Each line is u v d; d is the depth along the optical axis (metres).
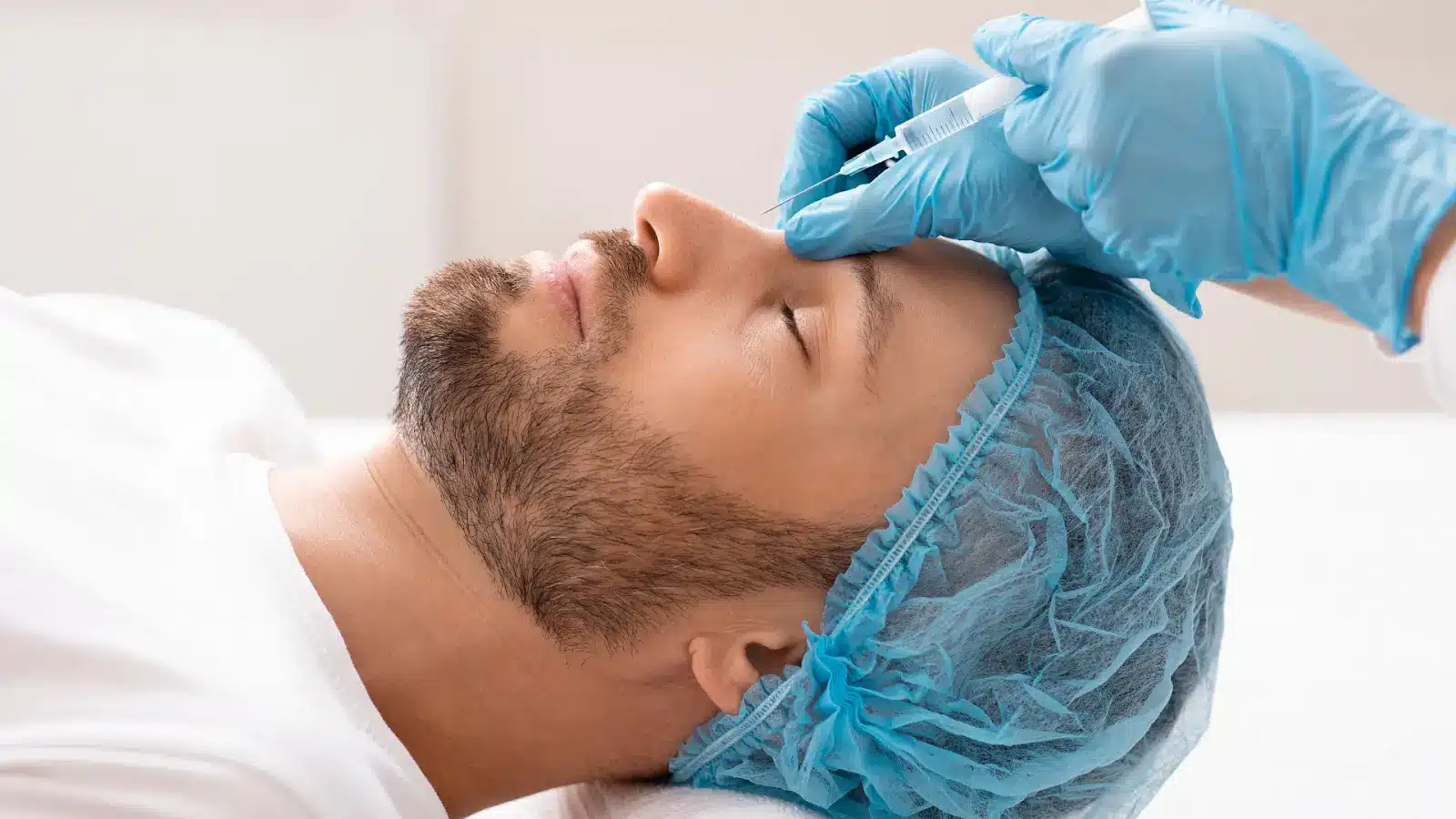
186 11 2.53
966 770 1.23
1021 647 1.25
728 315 1.23
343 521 1.24
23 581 1.03
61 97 2.52
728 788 1.31
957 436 1.21
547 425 1.18
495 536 1.19
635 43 2.59
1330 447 2.22
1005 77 1.24
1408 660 1.70
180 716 1.01
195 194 2.58
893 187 1.27
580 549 1.18
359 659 1.20
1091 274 1.36
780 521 1.21
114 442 1.29
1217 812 1.50
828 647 1.20
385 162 2.60
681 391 1.19
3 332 1.34
